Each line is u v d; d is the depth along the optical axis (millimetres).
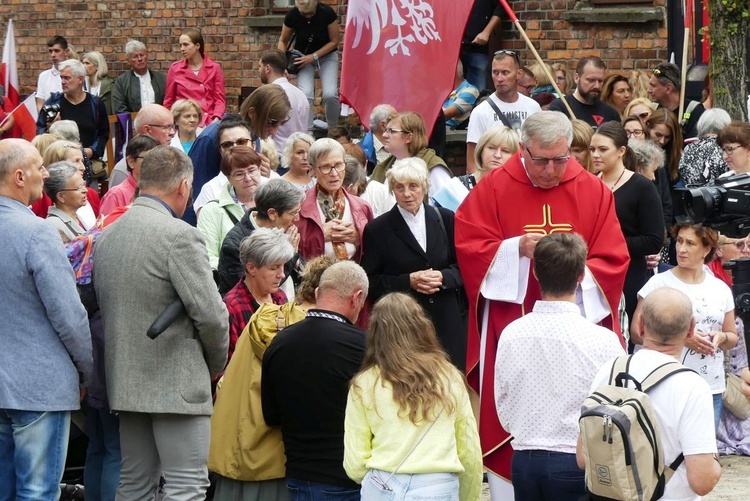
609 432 5203
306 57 14797
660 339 5535
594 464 5266
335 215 8859
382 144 11234
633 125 11180
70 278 6715
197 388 6781
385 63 11242
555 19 14977
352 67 11305
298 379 6496
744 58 12617
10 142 6824
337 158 8773
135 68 16000
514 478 6184
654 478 5262
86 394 7324
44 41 17719
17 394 6648
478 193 7719
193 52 15141
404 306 5953
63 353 6773
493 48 14859
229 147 9602
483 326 7676
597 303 7414
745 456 9664
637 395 5309
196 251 6758
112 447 7352
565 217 7516
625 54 14828
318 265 7211
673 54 14406
